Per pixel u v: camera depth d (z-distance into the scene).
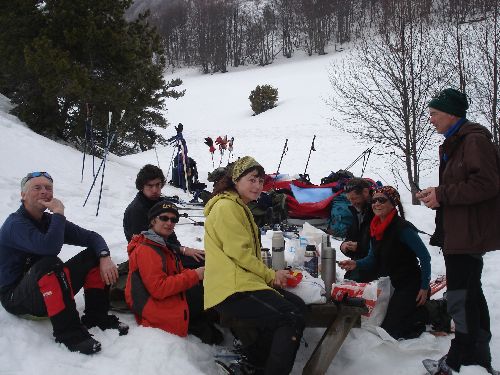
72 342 3.25
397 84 12.53
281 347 2.96
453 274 3.29
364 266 4.36
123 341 3.39
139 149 24.08
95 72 12.84
